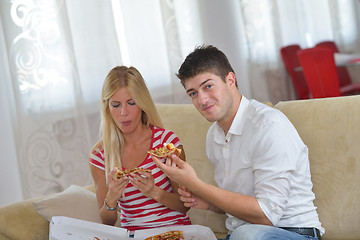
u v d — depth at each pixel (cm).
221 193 165
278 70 509
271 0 502
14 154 342
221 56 174
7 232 201
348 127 176
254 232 149
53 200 208
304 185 171
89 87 364
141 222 194
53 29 340
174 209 194
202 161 213
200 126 218
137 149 201
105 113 200
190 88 174
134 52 401
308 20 558
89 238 169
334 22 561
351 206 171
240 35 503
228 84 175
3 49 334
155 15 409
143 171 181
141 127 203
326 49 400
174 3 421
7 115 338
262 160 165
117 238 173
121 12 395
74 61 348
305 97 484
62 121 345
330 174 176
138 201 194
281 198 160
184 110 228
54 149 341
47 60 338
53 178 341
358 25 573
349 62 425
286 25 532
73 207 208
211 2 474
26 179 332
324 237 176
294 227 168
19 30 327
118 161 197
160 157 171
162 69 414
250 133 173
